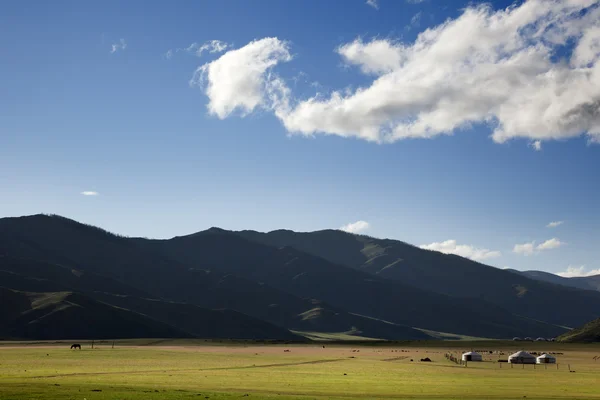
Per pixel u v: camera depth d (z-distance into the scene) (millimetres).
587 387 101812
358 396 79438
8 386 76250
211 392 78688
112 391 74438
